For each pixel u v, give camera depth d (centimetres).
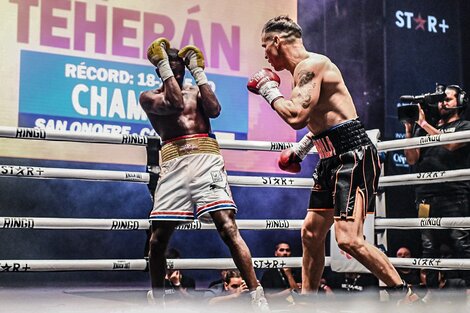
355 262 479
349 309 361
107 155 679
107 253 784
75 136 421
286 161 395
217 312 331
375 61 816
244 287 511
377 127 808
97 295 521
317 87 332
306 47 804
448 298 499
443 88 538
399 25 822
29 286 724
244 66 738
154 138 437
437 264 443
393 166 761
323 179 355
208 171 358
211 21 728
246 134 731
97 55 684
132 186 789
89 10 684
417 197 550
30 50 658
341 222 334
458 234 522
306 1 807
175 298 372
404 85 819
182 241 795
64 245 770
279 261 455
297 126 329
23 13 657
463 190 520
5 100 646
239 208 805
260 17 749
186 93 375
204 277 806
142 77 702
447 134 445
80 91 676
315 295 370
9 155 643
